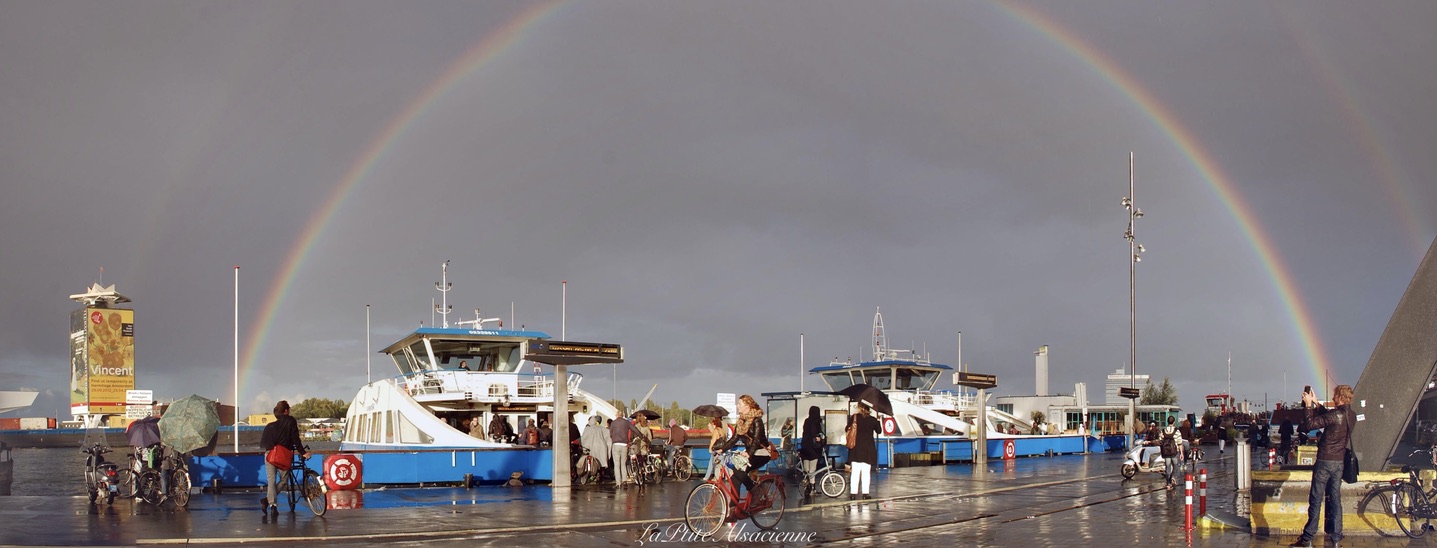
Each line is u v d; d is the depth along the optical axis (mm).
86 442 25969
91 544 17953
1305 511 19281
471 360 46812
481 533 20125
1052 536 19906
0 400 99688
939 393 64812
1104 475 37969
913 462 46969
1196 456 40906
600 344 30656
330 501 26562
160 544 18203
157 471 24359
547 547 18469
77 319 122125
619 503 26094
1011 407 81562
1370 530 18547
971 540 19422
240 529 20109
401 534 19609
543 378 45344
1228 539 18953
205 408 24594
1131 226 57219
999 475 37625
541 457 34188
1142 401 102188
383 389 43000
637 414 35094
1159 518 22922
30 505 24672
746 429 20859
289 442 22359
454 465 32688
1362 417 21047
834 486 28219
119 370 123500
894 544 18984
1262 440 65062
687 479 34562
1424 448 22594
